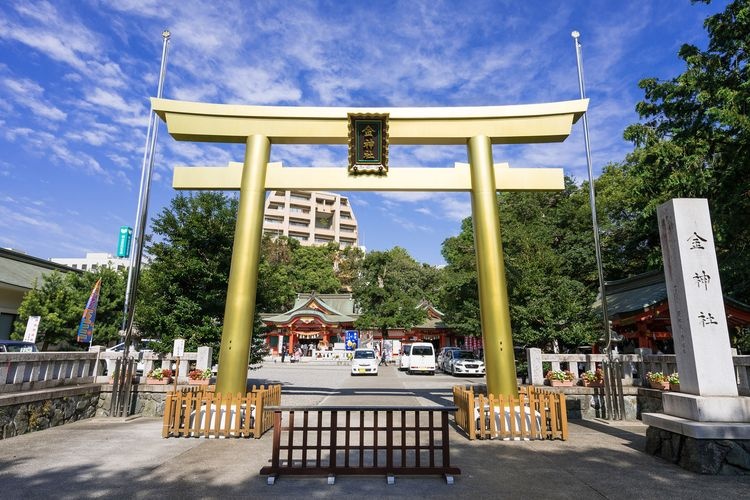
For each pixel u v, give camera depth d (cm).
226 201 1484
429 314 4384
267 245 5450
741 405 624
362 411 583
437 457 682
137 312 1374
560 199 2803
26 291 2347
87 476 569
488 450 729
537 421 834
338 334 4625
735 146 1258
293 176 1016
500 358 910
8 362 827
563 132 1022
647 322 1700
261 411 828
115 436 817
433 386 1931
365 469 566
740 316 1459
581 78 1187
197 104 1019
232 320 915
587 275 2462
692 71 1398
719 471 586
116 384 1020
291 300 4959
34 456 666
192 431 821
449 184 1025
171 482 547
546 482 554
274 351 4603
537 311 1703
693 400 635
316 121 1029
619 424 977
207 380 1146
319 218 9219
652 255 1561
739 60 1327
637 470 607
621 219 2531
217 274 1402
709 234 721
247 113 1023
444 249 2875
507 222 2130
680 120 1472
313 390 1532
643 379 1120
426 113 1027
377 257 4228
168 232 1448
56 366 988
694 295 696
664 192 1423
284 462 636
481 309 961
